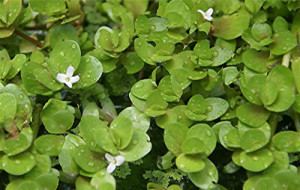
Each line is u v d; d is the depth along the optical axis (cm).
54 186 29
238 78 32
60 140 31
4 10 32
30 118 31
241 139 30
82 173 30
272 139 30
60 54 31
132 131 30
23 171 29
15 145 30
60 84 31
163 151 32
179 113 31
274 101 30
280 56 32
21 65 32
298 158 31
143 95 31
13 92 31
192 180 30
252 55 32
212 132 30
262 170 30
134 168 31
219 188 30
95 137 29
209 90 32
